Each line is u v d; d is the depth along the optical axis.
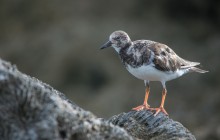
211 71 18.50
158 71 8.81
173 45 19.69
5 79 5.32
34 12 21.84
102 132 5.73
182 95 17.62
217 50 19.36
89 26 20.38
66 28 20.55
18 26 21.62
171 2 21.03
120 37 9.17
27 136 5.24
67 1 21.78
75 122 5.52
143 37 19.91
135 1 21.25
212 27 20.61
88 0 21.53
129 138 5.86
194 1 20.89
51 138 5.22
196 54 19.34
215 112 16.88
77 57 19.09
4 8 21.98
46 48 19.95
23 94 5.37
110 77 18.41
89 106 17.52
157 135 7.31
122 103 17.38
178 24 20.64
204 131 15.94
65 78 18.73
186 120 16.69
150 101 17.38
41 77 19.02
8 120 5.29
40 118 5.32
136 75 9.10
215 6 20.81
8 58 20.17
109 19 20.72
